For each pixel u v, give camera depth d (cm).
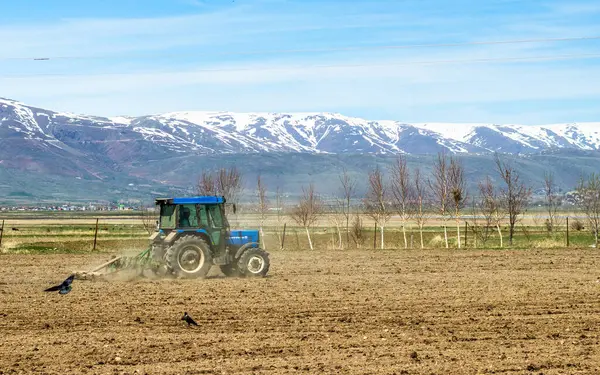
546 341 1952
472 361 1728
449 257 4419
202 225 3256
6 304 2500
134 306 2462
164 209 3334
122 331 2067
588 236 6981
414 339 1969
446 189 5875
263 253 3316
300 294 2748
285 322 2202
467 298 2655
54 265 3912
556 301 2592
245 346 1881
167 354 1792
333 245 5941
